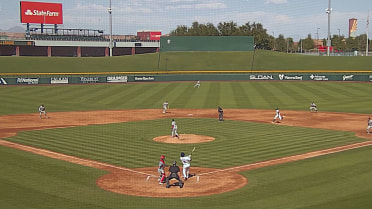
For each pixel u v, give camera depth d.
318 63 98.31
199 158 27.66
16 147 31.19
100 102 62.09
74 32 125.56
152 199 19.31
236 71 92.62
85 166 25.55
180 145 31.98
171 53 109.44
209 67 99.62
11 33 121.06
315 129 39.38
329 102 60.12
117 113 52.03
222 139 34.41
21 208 18.11
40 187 21.12
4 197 19.52
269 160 26.70
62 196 19.73
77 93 70.31
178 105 59.06
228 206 18.23
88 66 96.81
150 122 44.50
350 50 166.75
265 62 102.06
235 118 47.28
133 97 66.50
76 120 46.19
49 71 91.44
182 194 20.03
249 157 27.70
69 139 34.66
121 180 22.53
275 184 21.33
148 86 78.50
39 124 43.34
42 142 33.28
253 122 44.09
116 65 99.12
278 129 39.44
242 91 71.56
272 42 145.62
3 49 111.00
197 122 44.28
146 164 26.20
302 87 75.06
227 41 110.62
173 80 85.94
